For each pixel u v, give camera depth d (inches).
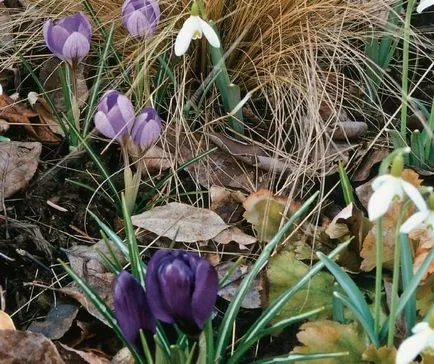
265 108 44.5
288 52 45.0
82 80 44.1
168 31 42.9
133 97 44.0
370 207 30.9
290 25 45.1
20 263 38.8
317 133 41.4
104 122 37.7
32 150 41.4
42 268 38.8
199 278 31.2
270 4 44.6
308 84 43.1
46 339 35.1
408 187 31.0
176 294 31.3
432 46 46.3
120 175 42.0
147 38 41.4
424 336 30.4
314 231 38.9
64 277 38.5
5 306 37.9
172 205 40.2
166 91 44.3
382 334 34.7
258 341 37.2
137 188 39.6
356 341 35.0
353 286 34.4
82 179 41.6
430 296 36.6
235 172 42.3
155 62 44.4
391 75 47.1
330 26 45.8
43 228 40.0
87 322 37.3
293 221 37.4
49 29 39.6
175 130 41.8
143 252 39.2
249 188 42.0
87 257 38.8
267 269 37.7
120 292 32.0
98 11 45.7
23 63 44.9
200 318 31.7
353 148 43.1
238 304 34.6
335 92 44.8
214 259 39.2
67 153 42.7
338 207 41.3
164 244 39.7
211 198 41.1
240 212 41.0
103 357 36.1
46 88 44.6
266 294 37.6
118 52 45.0
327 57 44.5
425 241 37.2
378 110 44.4
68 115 41.7
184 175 42.3
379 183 31.3
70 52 39.7
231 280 38.5
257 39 45.2
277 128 43.0
